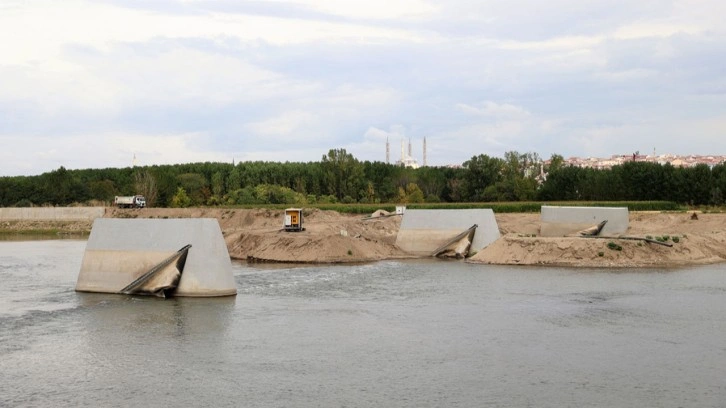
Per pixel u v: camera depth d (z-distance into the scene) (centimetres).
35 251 11712
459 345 4953
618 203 16012
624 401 3806
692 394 3916
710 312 6044
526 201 19662
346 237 10531
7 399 3812
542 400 3819
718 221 12006
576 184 19138
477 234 10681
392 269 9094
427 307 6303
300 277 8256
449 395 3894
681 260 9412
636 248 9494
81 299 6494
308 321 5675
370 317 5859
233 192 18825
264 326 5475
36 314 5825
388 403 3766
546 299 6694
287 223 11569
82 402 3769
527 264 9444
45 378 4162
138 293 6650
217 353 4694
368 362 4522
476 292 7125
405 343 5003
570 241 9625
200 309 6075
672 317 5856
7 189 19712
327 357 4625
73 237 15300
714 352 4769
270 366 4416
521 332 5344
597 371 4344
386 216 14062
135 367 4378
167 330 5309
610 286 7456
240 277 8244
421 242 10819
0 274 8438
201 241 6675
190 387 4009
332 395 3888
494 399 3831
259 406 3712
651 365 4472
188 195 19525
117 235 6856
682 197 17275
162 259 6644
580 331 5375
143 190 19412
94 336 5112
